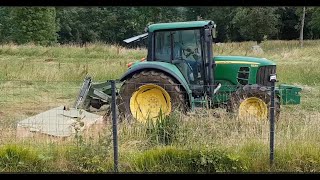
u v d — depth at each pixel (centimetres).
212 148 609
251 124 720
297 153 613
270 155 605
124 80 873
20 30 4506
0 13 4622
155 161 604
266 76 922
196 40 887
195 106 869
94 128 720
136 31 4934
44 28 4541
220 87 905
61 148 621
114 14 4900
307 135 662
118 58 2214
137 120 795
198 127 684
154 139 667
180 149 611
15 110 1027
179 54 888
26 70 1522
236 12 5025
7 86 1295
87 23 4891
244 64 920
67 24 4844
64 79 1412
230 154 598
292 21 4922
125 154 618
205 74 890
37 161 604
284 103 898
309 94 1186
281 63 1903
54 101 1130
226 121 725
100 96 909
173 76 842
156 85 834
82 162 600
